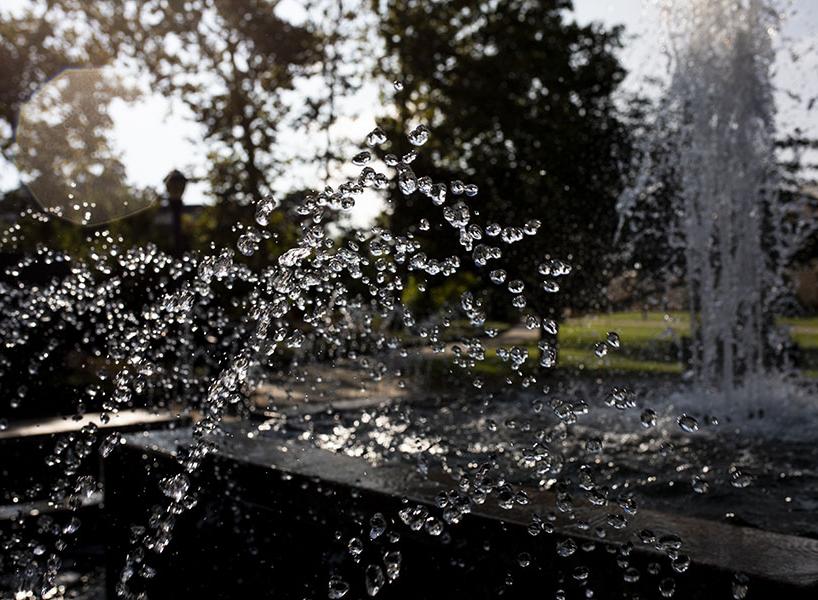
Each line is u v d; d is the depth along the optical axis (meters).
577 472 2.87
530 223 1.90
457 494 1.93
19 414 3.54
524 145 12.76
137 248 3.37
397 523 1.93
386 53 13.88
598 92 12.84
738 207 5.75
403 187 1.98
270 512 2.27
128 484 2.66
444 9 14.02
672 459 3.14
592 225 8.55
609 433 3.79
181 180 7.83
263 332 2.42
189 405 3.55
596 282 7.86
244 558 2.32
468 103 13.29
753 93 5.56
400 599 1.90
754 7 5.42
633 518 1.70
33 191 10.74
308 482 2.17
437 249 12.30
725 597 1.36
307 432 3.59
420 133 1.97
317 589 2.11
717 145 5.78
